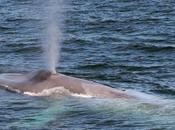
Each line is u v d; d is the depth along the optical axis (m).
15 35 93.25
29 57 75.94
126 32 99.25
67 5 128.62
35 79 55.34
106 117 50.69
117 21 110.69
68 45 85.81
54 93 53.88
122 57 77.94
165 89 61.28
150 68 71.44
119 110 51.78
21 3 132.25
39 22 106.06
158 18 114.19
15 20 109.69
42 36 90.44
